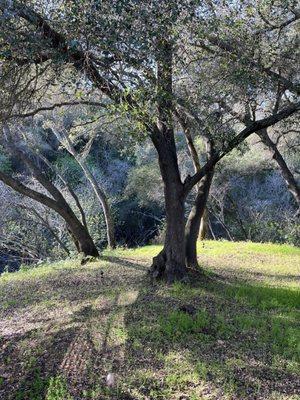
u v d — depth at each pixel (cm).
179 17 546
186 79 677
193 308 713
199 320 650
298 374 508
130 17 468
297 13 798
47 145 2294
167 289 844
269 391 473
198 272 968
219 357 550
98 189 1617
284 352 557
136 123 654
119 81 561
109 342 607
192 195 2197
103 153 2669
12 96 597
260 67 694
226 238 2464
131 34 476
